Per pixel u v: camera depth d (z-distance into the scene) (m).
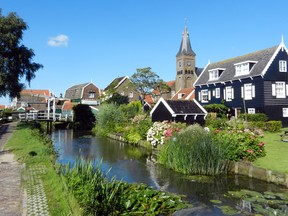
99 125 38.78
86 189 7.20
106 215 7.49
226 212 8.79
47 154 13.84
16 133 24.09
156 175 13.93
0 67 29.61
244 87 34.78
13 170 10.77
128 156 19.95
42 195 7.79
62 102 71.50
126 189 10.12
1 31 29.77
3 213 6.56
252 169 12.96
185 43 80.50
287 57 33.69
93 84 72.06
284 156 14.63
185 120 26.75
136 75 55.84
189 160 13.97
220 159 13.78
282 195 10.27
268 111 32.09
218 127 24.56
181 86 79.25
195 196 10.58
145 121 27.88
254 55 36.59
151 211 8.56
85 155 20.44
